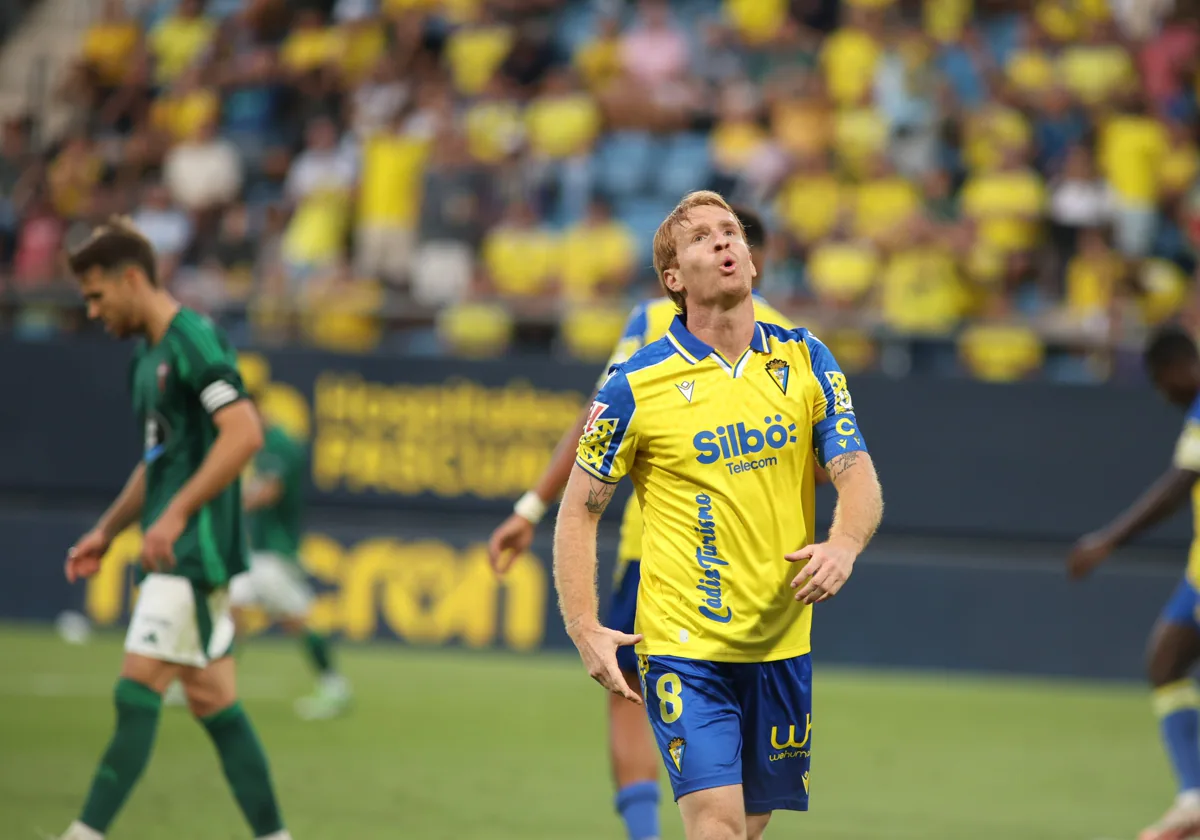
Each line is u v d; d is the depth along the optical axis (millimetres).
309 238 53719
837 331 45594
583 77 59625
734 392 13828
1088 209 50812
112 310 18047
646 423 13828
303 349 46406
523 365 45719
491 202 53406
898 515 44562
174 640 17594
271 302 47781
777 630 13859
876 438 44719
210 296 48031
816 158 53500
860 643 44688
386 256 52781
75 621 47000
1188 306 49875
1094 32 59844
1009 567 44219
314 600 46406
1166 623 23000
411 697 37469
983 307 48938
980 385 44344
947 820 24797
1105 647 43781
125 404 47188
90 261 17891
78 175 58688
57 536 47281
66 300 48875
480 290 50781
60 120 63906
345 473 46312
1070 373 45469
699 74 60094
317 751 29953
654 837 18109
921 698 39812
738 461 13742
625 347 18641
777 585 13812
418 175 53688
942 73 58750
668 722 13758
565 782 27297
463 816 23891
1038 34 59688
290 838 19438
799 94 57094
